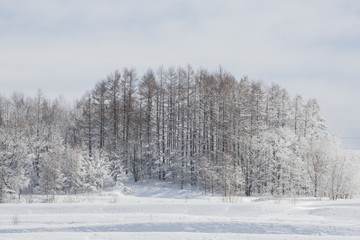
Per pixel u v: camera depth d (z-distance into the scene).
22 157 48.22
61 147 53.12
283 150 48.66
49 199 39.69
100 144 58.00
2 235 15.66
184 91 57.56
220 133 54.06
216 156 53.81
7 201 40.47
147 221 18.95
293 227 16.86
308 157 46.88
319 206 28.45
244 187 49.88
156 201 36.88
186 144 56.94
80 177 49.88
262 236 14.70
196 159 54.28
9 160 46.62
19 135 51.16
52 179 45.69
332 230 16.23
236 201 36.00
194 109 57.38
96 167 50.50
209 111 56.31
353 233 15.73
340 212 24.12
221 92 55.09
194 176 53.62
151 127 58.66
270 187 46.78
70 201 38.28
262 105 56.28
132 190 49.66
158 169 54.97
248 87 57.81
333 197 38.25
